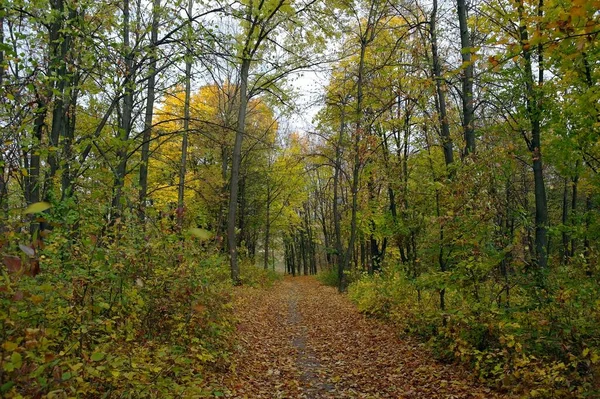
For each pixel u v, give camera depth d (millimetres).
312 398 6180
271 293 23016
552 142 10312
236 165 19031
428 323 9203
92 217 5844
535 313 6582
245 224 32344
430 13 14797
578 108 9141
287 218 38281
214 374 6465
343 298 19078
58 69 7723
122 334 5219
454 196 8297
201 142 21203
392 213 17078
